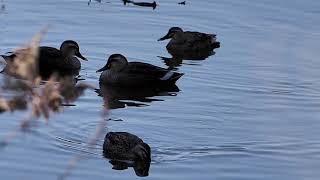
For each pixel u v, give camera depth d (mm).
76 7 27844
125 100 20031
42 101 8484
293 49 24625
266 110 19125
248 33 26375
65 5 27984
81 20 26578
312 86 21203
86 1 28531
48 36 24938
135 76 21656
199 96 20359
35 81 8656
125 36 25531
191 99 20062
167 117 18328
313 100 20047
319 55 23953
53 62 22984
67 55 23141
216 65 23312
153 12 28109
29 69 8312
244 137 16922
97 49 24266
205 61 23797
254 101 19891
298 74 22219
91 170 14727
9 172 14398
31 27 25391
